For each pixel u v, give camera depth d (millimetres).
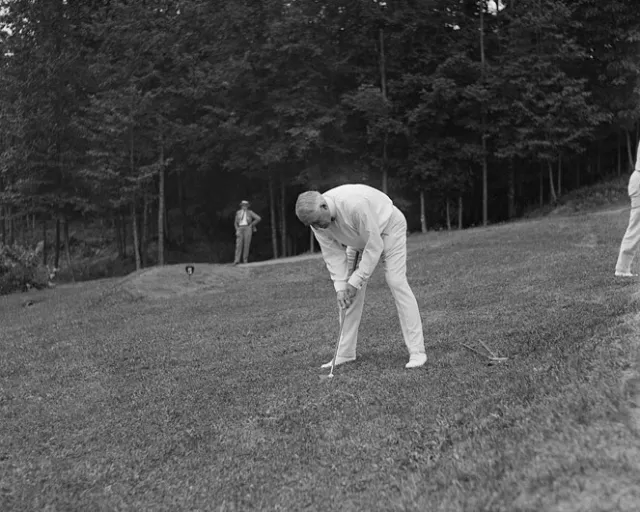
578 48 26438
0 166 25125
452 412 4109
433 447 3635
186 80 26281
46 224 31672
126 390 6176
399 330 7445
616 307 5988
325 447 4062
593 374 3689
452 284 10312
